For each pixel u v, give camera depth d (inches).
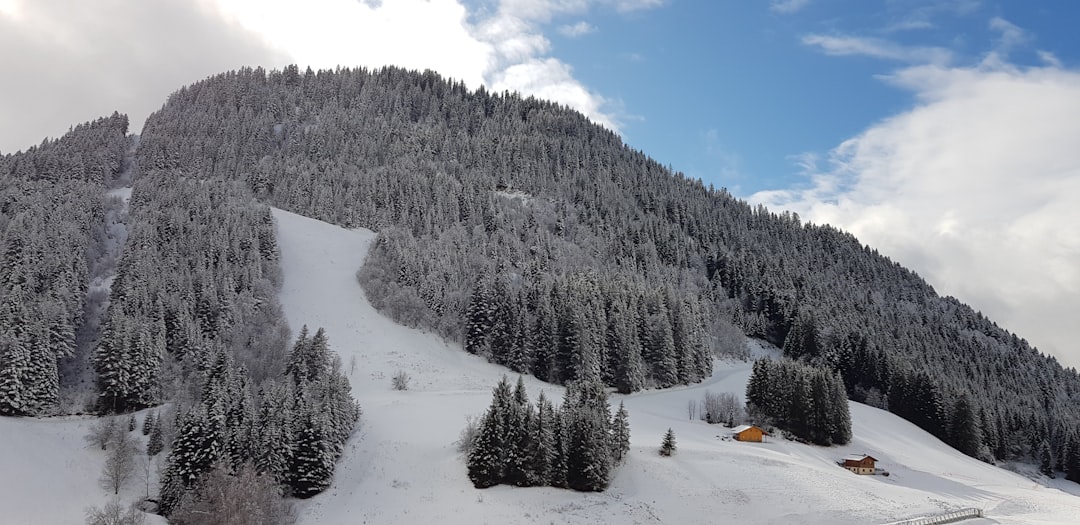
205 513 2453.2
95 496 2979.8
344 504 2893.7
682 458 3380.9
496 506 2758.4
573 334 5383.9
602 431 3034.0
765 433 4458.7
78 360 4564.5
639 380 5551.2
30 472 3014.3
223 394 3221.0
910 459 4328.3
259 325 5241.1
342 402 3415.4
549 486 2974.9
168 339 4662.9
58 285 4835.1
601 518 2709.2
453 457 3179.1
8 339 3806.6
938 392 5615.2
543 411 3083.2
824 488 3088.1
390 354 5251.0
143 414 3949.3
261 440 3009.4
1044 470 5457.7
